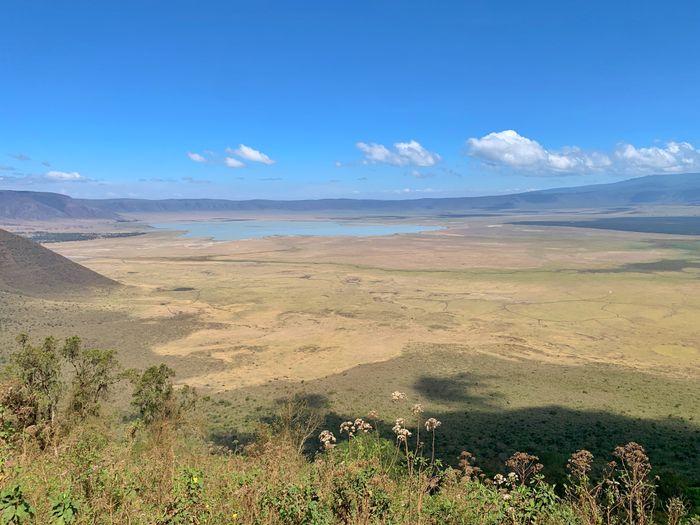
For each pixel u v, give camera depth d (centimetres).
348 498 714
